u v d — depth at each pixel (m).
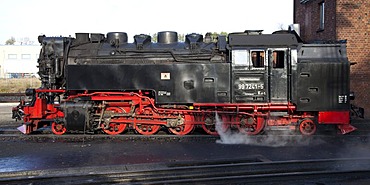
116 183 6.48
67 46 11.26
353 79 15.76
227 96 10.64
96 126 11.03
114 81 10.82
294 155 8.64
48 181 6.52
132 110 10.86
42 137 10.84
